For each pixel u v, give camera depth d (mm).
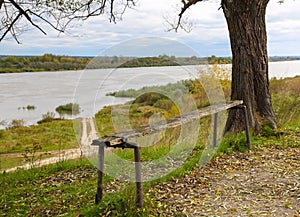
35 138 15023
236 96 8750
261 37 8820
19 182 6613
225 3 8844
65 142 12914
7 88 41500
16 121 21094
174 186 5312
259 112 8875
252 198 4770
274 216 4141
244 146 7602
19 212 4910
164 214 4266
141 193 4273
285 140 8141
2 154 11477
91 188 5664
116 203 4273
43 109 26484
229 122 8625
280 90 12320
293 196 4727
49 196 5559
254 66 8758
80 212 4395
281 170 5984
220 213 4301
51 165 7883
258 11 8703
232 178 5668
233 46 8820
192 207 4504
